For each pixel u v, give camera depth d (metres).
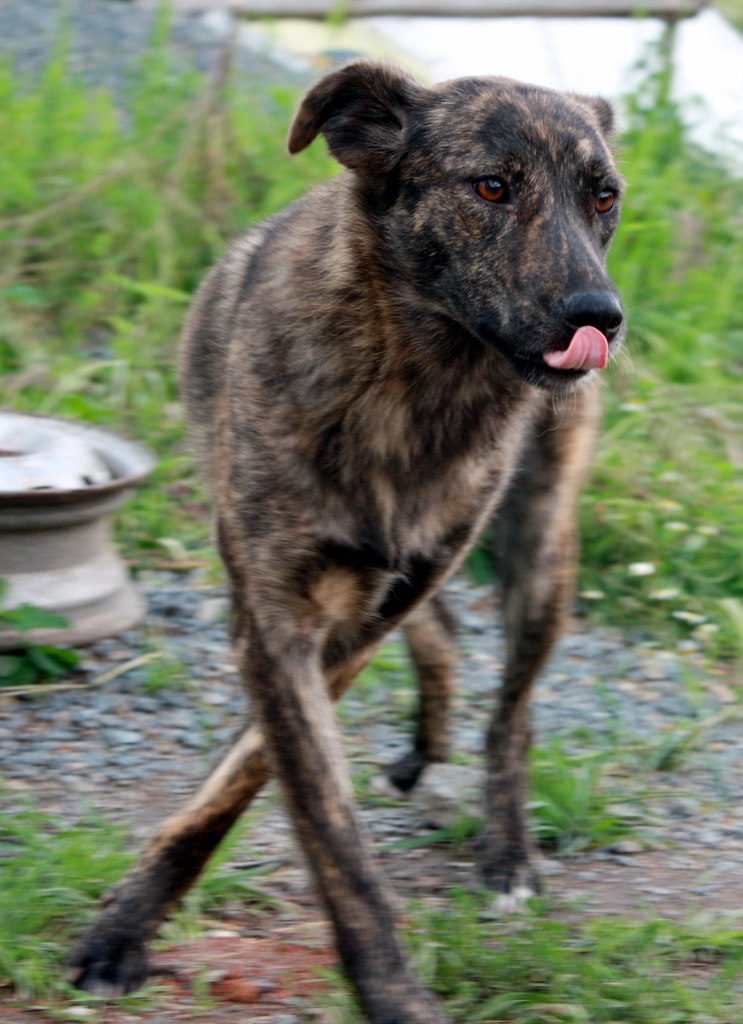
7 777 5.89
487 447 5.09
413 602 5.14
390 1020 4.20
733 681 7.35
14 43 13.26
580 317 4.45
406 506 4.93
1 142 10.51
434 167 4.76
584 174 4.70
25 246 9.68
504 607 6.04
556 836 5.88
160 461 8.41
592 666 7.43
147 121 10.77
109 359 9.23
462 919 4.91
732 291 10.44
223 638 7.27
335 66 5.04
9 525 6.54
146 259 9.79
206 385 5.66
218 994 4.55
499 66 14.73
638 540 8.13
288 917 5.14
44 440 7.05
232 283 5.57
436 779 6.09
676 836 5.91
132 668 6.86
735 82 13.93
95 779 5.95
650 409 9.02
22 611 6.54
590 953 4.80
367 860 4.41
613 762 6.48
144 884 4.68
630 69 12.23
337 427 4.73
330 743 4.58
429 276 4.79
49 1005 4.43
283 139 10.65
